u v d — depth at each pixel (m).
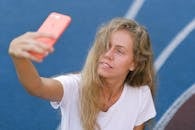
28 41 1.66
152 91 2.59
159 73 3.97
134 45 2.32
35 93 2.08
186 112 4.00
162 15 3.93
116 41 2.28
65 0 3.90
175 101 4.00
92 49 2.33
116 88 2.40
